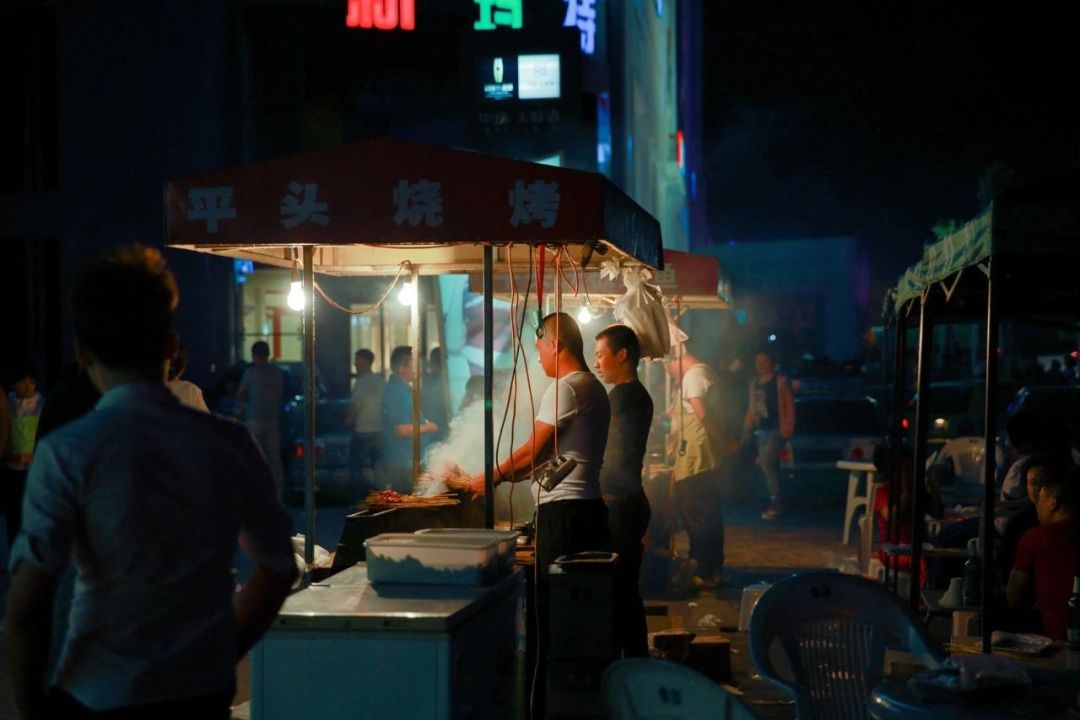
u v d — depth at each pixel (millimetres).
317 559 5973
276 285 23750
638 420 6359
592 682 4715
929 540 8953
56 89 21359
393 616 3705
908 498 8648
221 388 17531
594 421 5582
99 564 2420
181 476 2496
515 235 5195
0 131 21359
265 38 21734
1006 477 8414
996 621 6277
